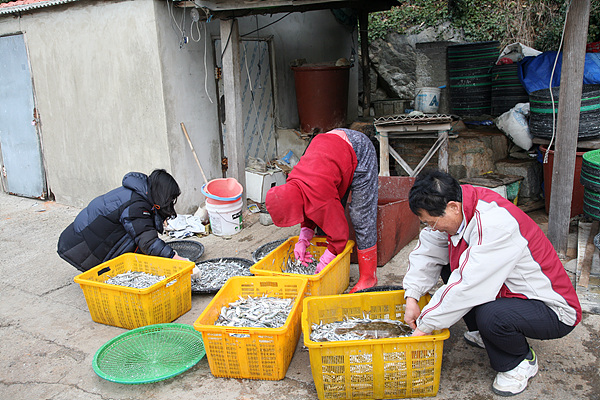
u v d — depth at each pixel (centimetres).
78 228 358
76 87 567
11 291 387
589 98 439
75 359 289
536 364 247
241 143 530
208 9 472
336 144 315
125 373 259
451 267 236
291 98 723
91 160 583
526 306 219
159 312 309
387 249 399
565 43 354
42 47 583
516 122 549
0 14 606
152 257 348
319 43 773
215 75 572
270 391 251
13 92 635
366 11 781
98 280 336
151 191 349
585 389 238
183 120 529
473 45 698
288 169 648
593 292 324
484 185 478
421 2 935
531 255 215
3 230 541
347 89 680
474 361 266
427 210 212
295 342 282
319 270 333
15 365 285
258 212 567
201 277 375
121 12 502
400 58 933
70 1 527
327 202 303
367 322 269
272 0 440
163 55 493
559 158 373
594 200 385
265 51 658
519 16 909
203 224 523
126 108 530
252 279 302
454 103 748
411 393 237
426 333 227
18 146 657
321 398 237
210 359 258
